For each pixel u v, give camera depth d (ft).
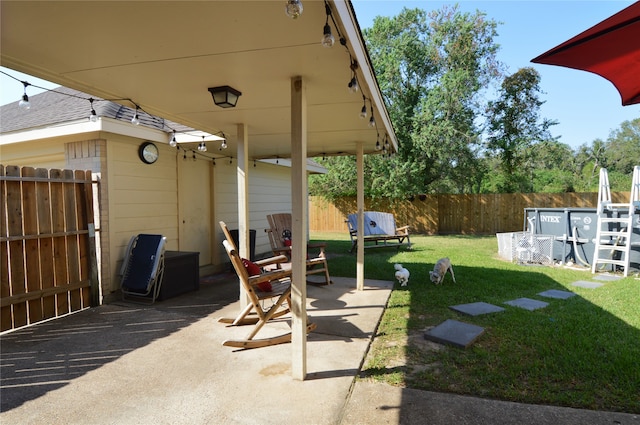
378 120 13.66
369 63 9.45
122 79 9.36
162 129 18.44
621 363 9.00
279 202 31.96
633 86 7.58
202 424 6.78
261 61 8.23
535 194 43.68
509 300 15.05
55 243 13.83
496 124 51.78
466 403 7.44
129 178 17.01
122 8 5.90
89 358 9.80
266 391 7.98
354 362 9.39
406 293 16.48
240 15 6.22
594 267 21.25
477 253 29.22
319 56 7.98
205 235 22.47
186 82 9.64
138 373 8.89
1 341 11.12
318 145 18.90
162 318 13.30
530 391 7.89
